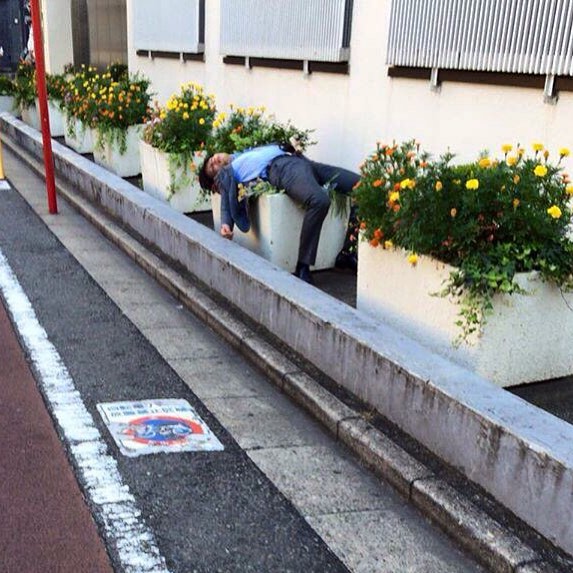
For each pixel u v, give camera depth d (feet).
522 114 15.28
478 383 11.25
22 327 17.40
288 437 12.82
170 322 18.20
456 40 16.46
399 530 10.34
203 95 28.84
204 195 24.57
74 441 12.25
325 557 9.72
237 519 10.44
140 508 10.57
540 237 12.57
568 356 13.47
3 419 12.92
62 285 20.68
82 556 9.53
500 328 12.55
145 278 21.65
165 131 26.03
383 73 19.54
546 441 9.46
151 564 9.43
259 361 15.38
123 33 44.50
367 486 11.41
